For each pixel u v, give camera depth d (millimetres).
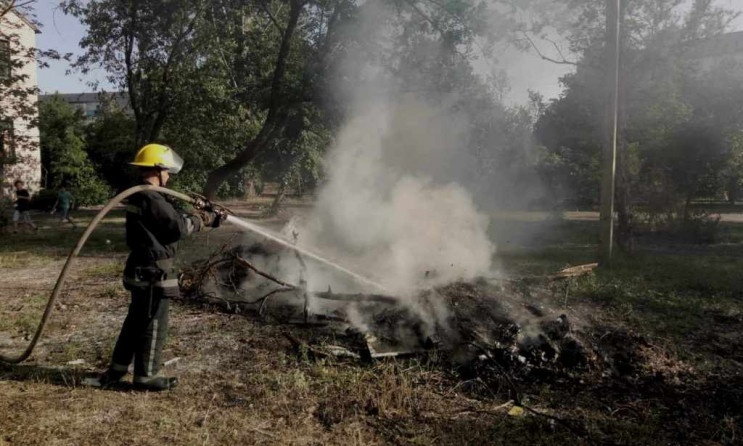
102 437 3059
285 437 3105
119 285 7348
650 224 14727
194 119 16297
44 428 3143
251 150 14633
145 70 15203
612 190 9617
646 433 3189
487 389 3814
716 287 7242
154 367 3752
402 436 3139
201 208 3949
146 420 3285
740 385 3955
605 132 9664
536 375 4086
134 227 3662
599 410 3531
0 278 8109
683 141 15578
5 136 16109
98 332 5168
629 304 6219
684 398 3729
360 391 3729
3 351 4582
